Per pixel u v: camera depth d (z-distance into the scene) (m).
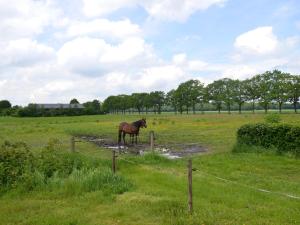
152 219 8.88
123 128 29.97
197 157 20.86
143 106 170.62
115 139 36.28
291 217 8.92
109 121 79.44
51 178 13.02
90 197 11.06
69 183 12.23
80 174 12.97
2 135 42.59
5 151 13.23
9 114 143.12
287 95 100.00
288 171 15.93
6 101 172.00
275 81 110.06
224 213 9.20
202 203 10.23
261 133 21.50
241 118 72.56
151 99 164.50
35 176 12.70
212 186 12.74
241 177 14.44
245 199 10.82
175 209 9.52
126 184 12.40
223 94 124.81
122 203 10.38
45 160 14.04
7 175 12.55
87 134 43.56
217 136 35.66
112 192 11.64
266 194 11.50
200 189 12.17
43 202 10.78
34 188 12.27
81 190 11.90
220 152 23.00
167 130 45.81
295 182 13.58
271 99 103.62
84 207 10.10
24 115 132.12
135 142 31.78
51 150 14.83
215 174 15.16
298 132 19.41
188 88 142.12
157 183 13.34
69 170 14.19
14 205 10.49
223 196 11.15
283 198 11.02
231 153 21.73
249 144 22.08
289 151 19.75
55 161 14.21
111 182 12.41
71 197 11.28
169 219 8.70
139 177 14.43
